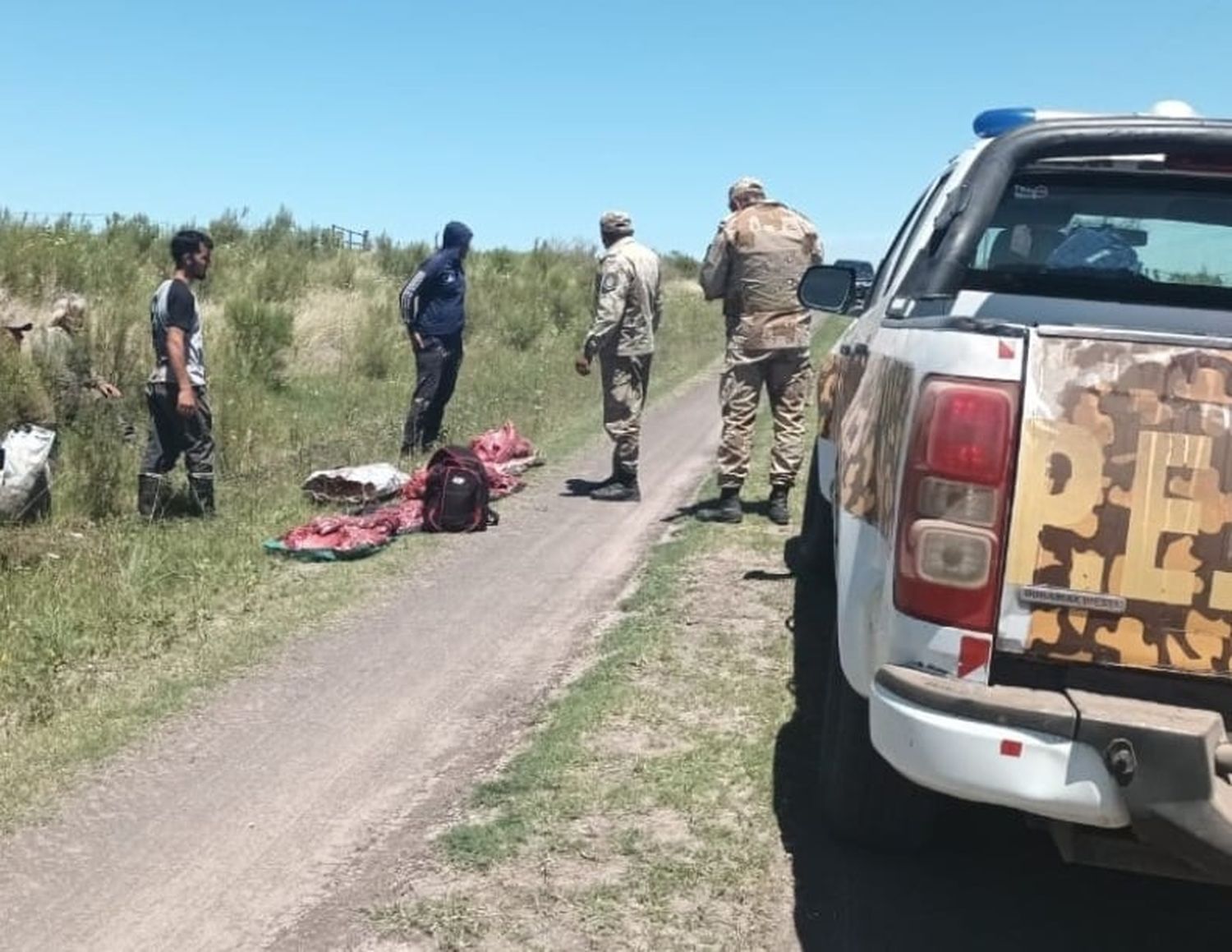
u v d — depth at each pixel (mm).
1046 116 4418
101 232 17922
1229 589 2646
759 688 5016
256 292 15898
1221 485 2637
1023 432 2695
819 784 3861
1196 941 3354
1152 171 4230
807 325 7629
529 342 16891
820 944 3289
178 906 3496
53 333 9945
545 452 10359
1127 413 2666
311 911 3457
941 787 2730
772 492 7820
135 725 4695
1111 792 2607
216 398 9789
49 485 7414
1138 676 2711
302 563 6895
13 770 4293
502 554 7195
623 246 8359
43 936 3352
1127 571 2672
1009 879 3643
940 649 2777
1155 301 4371
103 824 3961
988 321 2885
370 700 4984
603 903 3463
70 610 5711
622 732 4594
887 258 5555
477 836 3818
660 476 9539
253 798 4141
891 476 2980
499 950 3248
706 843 3789
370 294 17844
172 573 6434
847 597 3289
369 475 8242
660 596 6262
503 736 4641
